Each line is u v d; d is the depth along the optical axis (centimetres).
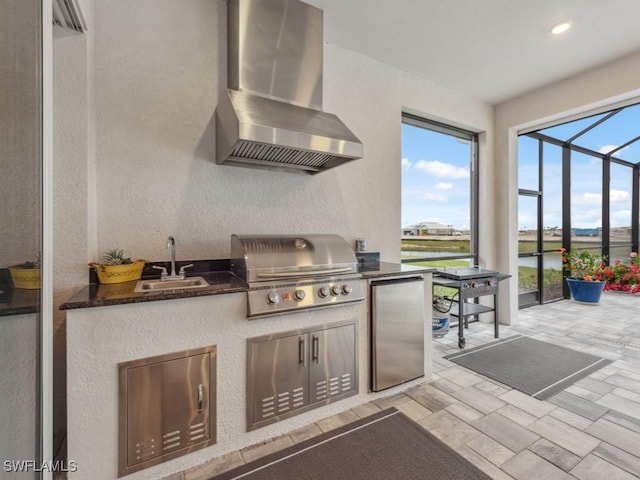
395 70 306
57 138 162
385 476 142
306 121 200
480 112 379
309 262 185
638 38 258
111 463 133
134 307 137
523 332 351
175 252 203
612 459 151
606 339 326
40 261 109
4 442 86
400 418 187
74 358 127
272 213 240
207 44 213
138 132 193
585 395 212
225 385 158
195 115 210
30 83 102
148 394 140
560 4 219
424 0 215
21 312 96
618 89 289
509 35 254
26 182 99
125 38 189
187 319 149
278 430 173
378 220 296
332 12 229
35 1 105
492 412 193
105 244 184
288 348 176
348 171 279
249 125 168
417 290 225
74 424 127
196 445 150
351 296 194
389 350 212
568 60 291
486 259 387
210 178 216
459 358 277
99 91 182
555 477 140
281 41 216
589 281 469
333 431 176
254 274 168
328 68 266
